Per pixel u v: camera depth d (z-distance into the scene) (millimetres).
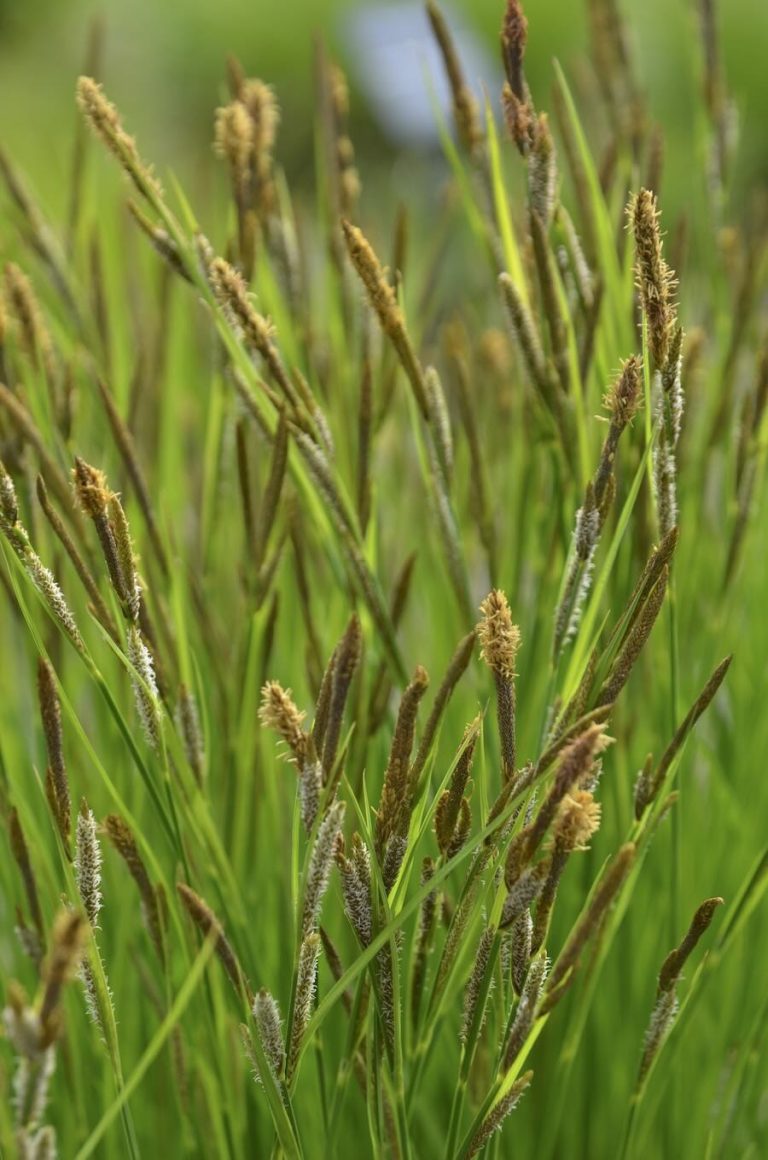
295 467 589
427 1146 626
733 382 644
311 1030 504
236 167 595
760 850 634
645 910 628
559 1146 627
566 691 539
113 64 3098
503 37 550
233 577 688
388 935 496
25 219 655
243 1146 594
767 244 690
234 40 3080
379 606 580
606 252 594
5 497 505
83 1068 606
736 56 2891
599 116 800
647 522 583
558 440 584
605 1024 627
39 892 597
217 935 514
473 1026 512
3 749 596
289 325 640
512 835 507
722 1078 646
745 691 659
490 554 612
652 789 530
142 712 524
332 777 498
